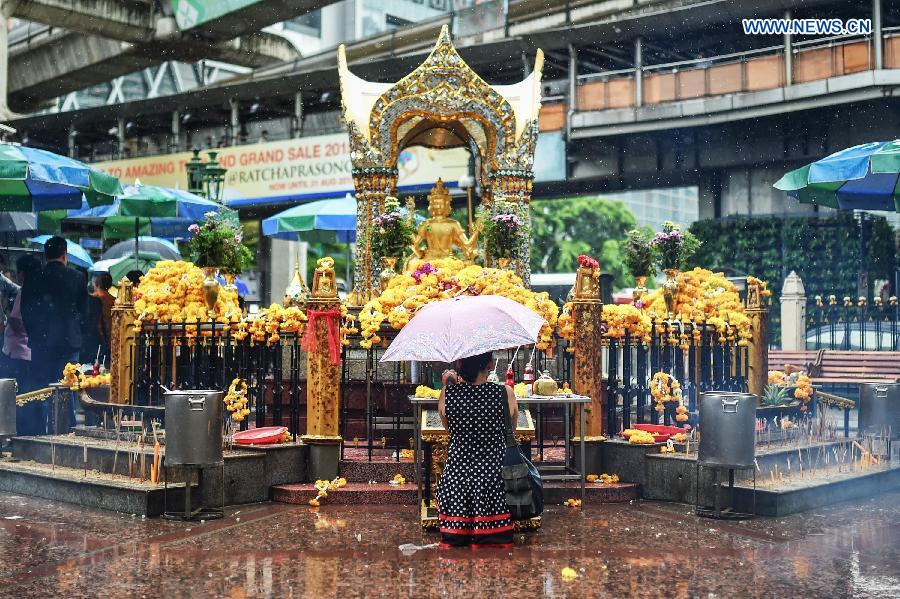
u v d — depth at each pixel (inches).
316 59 1642.5
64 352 478.0
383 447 396.8
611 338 394.3
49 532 296.7
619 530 299.7
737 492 329.4
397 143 532.4
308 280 1788.9
